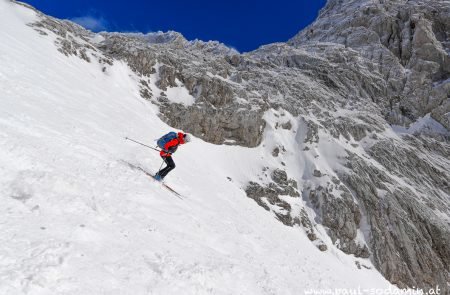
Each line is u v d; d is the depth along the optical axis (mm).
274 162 32406
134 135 19078
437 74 50469
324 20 68250
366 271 26219
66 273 5004
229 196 22312
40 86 16703
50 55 25109
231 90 35406
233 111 33594
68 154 9859
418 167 36281
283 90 40906
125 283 5613
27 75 17125
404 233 28578
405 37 55219
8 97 12203
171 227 9383
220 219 14461
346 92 46781
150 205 9992
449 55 51562
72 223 6367
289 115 37031
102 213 7504
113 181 9938
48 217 6164
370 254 27422
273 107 36969
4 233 5137
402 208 30281
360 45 56594
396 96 47688
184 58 38969
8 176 6688
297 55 52156
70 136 11766
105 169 10508
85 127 14469
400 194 31234
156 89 33375
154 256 7023
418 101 46406
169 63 35906
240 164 31156
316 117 38188
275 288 10523
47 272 4754
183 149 27344
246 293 8727
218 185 23516
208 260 8711
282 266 14219
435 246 29500
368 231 28516
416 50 53281
